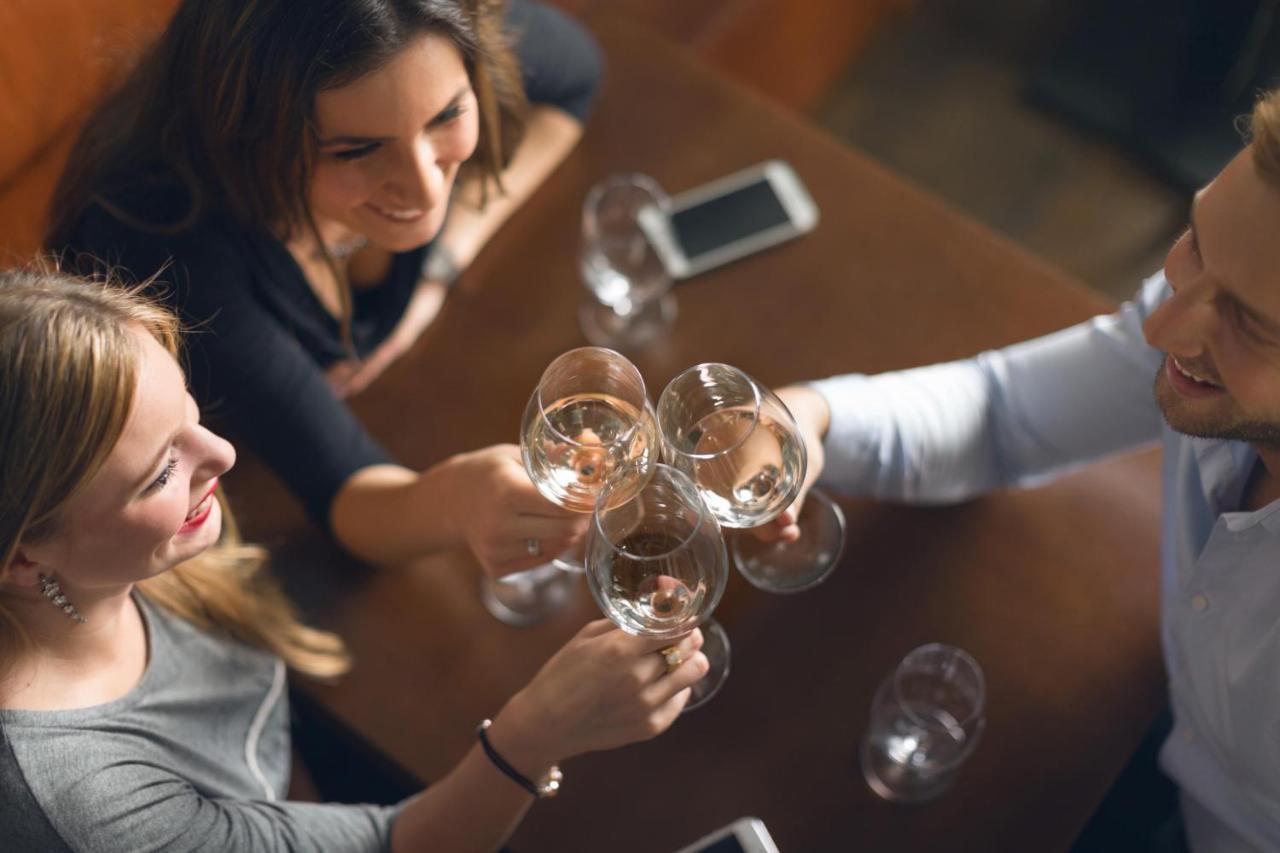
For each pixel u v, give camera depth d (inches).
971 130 106.6
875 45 109.6
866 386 52.8
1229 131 100.4
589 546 36.4
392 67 43.6
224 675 49.7
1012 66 108.3
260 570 54.3
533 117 64.2
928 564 54.1
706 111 65.7
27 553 38.0
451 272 61.2
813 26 99.4
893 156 106.0
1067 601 53.2
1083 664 52.1
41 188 67.8
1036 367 53.2
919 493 53.8
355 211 50.3
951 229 61.9
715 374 39.0
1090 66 103.4
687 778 50.4
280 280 54.6
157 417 37.3
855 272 60.8
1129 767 62.4
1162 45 99.2
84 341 35.1
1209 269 36.5
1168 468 51.4
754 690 51.9
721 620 53.4
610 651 41.3
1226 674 46.4
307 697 52.6
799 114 107.2
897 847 49.3
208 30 44.4
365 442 55.6
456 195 60.4
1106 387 52.0
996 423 53.6
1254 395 37.9
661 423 39.7
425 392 59.3
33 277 37.3
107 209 52.5
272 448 53.9
